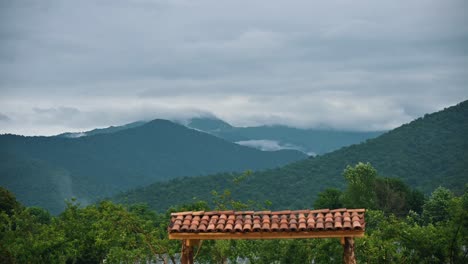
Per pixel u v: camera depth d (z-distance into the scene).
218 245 29.23
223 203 34.00
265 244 29.50
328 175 128.75
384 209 63.88
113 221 33.94
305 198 119.88
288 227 16.83
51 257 33.25
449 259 25.83
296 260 28.86
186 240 17.45
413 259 26.23
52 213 163.25
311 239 28.95
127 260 32.31
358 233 16.67
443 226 26.84
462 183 100.44
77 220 36.94
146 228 35.22
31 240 33.44
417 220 53.56
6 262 30.81
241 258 34.06
